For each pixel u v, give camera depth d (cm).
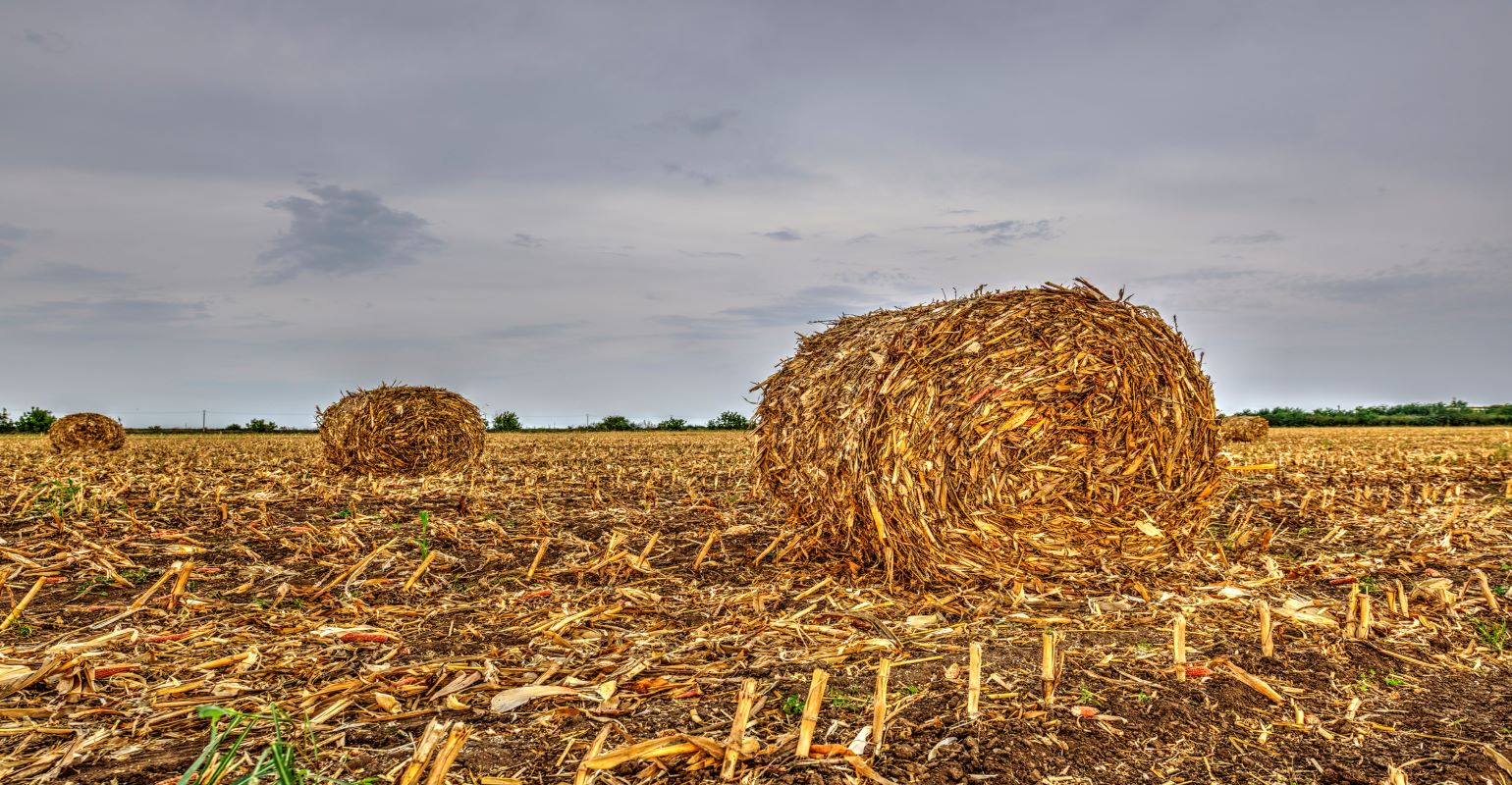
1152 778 296
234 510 859
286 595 544
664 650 430
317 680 383
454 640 452
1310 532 780
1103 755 310
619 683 370
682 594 559
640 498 990
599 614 498
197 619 483
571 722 329
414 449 1333
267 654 417
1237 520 840
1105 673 392
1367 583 587
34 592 492
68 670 373
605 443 2328
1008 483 590
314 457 1628
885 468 584
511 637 455
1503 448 1748
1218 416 656
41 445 2122
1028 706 349
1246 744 323
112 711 336
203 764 286
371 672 383
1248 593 555
